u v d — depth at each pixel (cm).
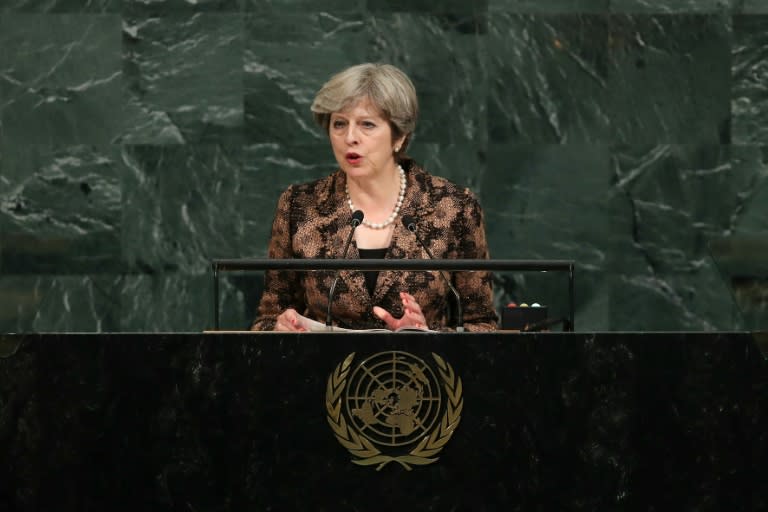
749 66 2102
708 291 2102
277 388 902
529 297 2116
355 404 901
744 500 894
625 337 898
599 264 2112
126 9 2091
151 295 2102
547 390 898
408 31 2103
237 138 2105
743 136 2102
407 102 1335
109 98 2095
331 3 2100
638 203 2112
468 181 2112
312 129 2102
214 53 2100
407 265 1002
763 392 895
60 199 2095
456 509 897
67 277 2095
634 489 895
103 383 906
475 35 2102
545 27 2103
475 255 1370
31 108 2088
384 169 1349
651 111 2109
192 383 904
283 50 2102
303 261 1011
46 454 905
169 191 2102
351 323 1329
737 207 2100
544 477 896
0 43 2081
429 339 904
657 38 2102
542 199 2116
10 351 909
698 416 896
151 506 900
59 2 2084
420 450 898
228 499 898
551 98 2109
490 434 898
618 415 897
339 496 898
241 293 2109
